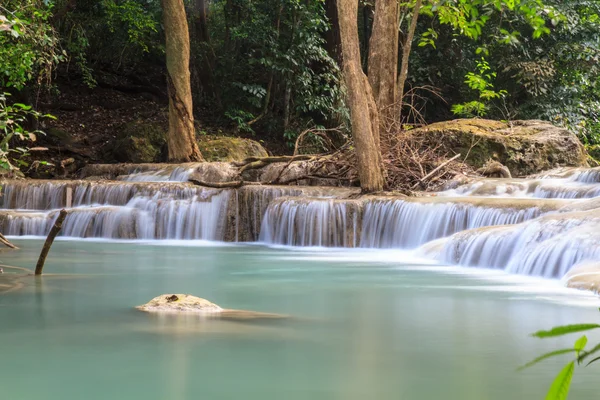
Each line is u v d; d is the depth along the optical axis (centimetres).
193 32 2572
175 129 1888
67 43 2128
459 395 280
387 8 1494
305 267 856
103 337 398
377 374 317
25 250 1048
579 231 728
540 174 1406
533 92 2411
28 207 1493
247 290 632
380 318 477
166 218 1352
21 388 290
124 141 2041
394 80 1500
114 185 1438
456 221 1038
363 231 1167
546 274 729
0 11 966
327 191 1339
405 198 1150
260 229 1327
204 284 678
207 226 1344
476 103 2203
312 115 2512
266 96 2439
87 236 1344
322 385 297
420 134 1628
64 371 320
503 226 870
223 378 308
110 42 2477
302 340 397
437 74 2500
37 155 2003
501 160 1600
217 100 2539
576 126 2327
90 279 699
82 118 2352
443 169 1450
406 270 818
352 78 1277
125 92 2569
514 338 405
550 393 110
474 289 642
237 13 2514
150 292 601
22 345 377
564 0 2386
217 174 1566
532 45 2425
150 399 274
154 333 411
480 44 2455
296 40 2331
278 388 291
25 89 2034
